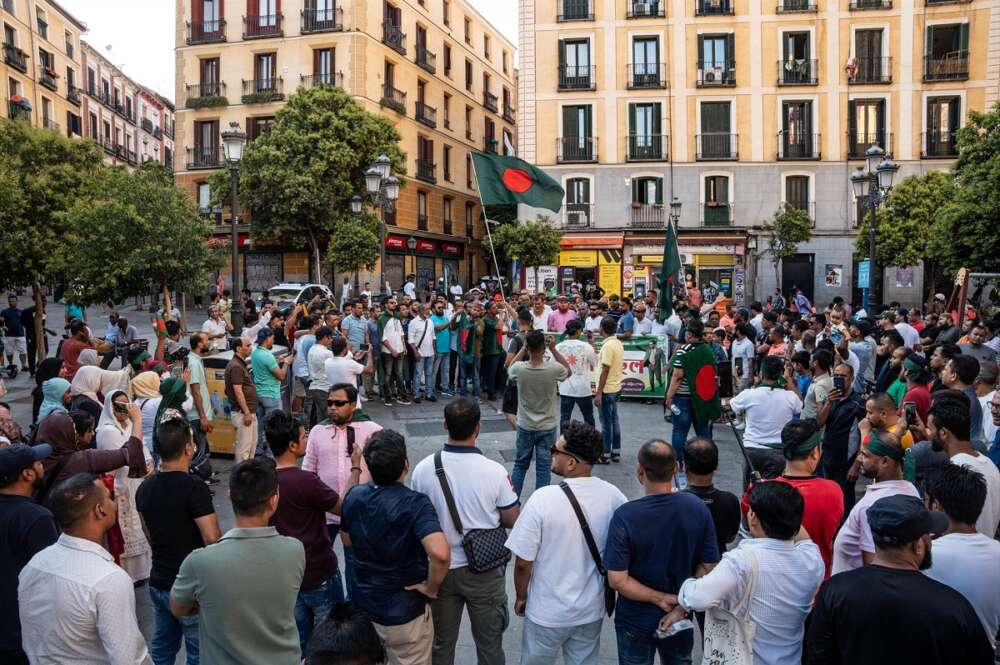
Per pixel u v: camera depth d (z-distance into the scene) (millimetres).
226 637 2920
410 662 3586
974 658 2549
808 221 30047
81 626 2955
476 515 3898
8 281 18359
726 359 11602
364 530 3564
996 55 30812
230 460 9562
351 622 2352
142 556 5773
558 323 13492
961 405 4281
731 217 32562
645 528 3428
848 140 31891
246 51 36375
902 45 31562
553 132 33344
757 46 32156
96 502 3092
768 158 32344
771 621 3150
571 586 3562
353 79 35031
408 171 38969
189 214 17953
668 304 15047
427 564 3617
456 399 4031
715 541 3541
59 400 6711
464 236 45281
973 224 20547
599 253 33094
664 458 3475
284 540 3129
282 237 32969
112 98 52281
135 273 16844
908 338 11523
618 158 33000
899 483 3881
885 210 28391
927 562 2791
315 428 5152
